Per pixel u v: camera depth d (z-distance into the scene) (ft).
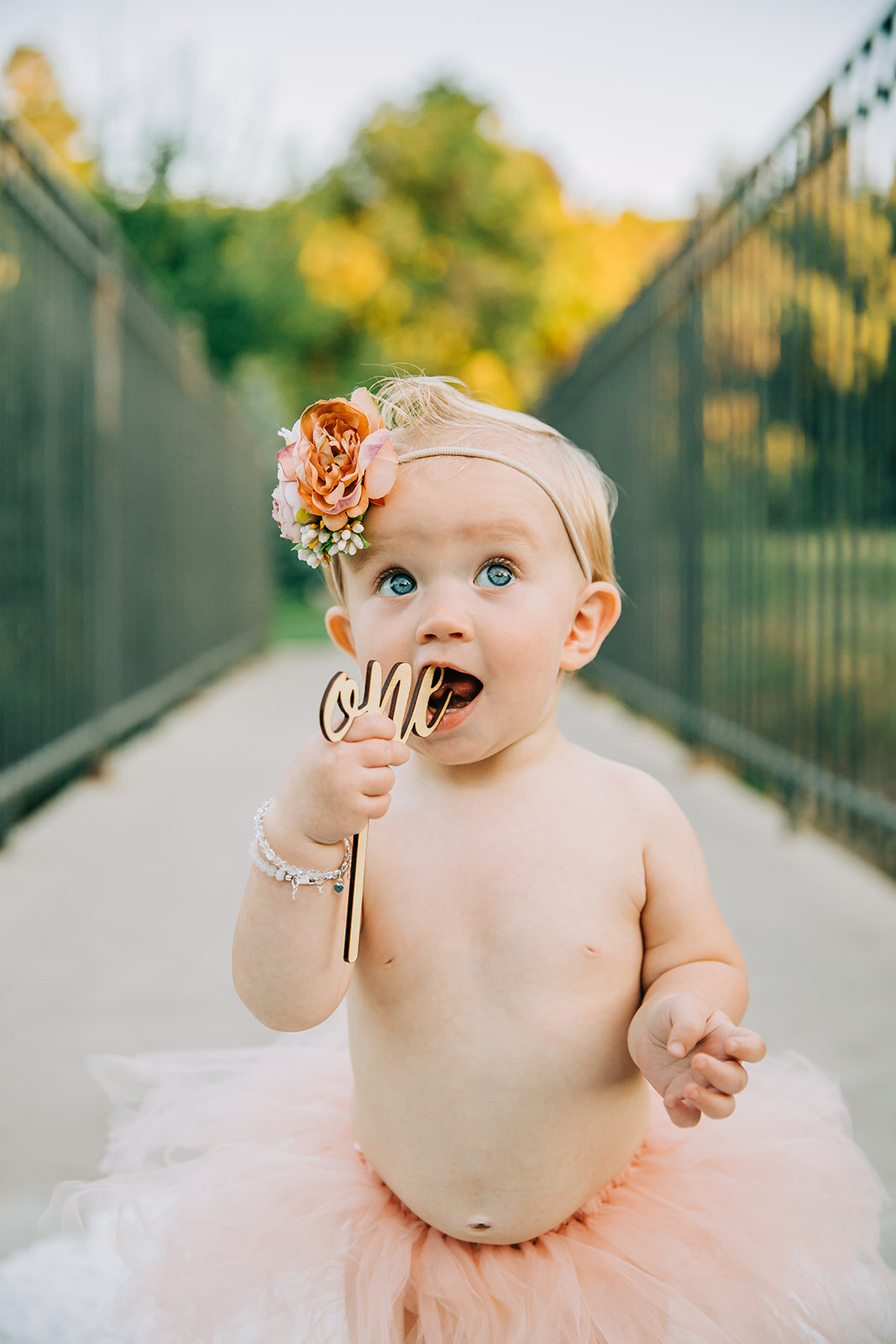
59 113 56.70
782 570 16.07
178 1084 5.33
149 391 24.40
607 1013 4.05
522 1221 4.06
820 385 14.01
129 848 14.46
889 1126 7.22
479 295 72.79
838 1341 4.25
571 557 4.18
